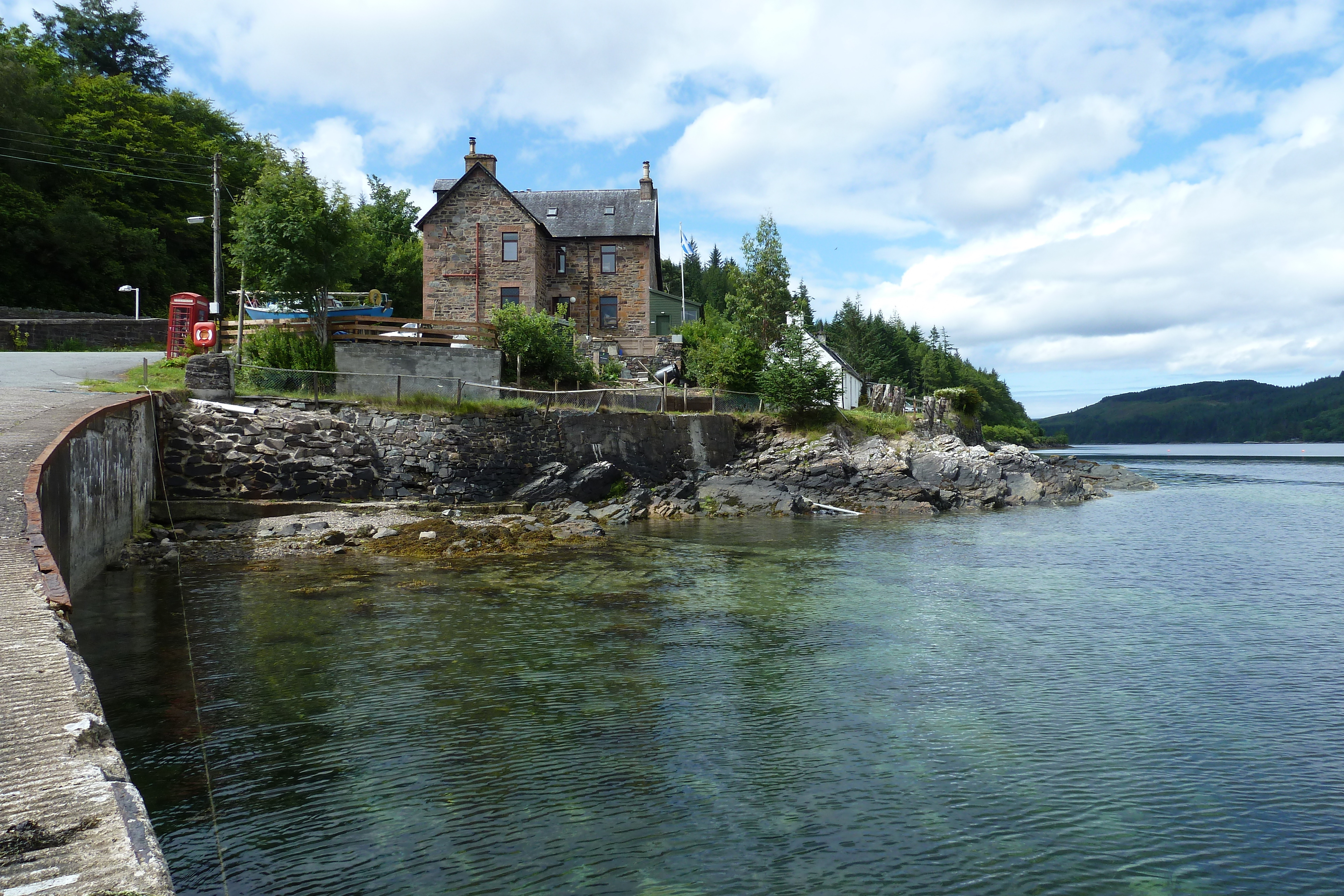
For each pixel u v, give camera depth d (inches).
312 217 1048.8
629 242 1815.9
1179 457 3870.6
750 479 1223.5
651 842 241.1
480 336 1121.4
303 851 233.1
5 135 1867.6
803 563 720.3
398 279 2432.3
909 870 228.7
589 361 1328.7
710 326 2426.2
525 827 248.8
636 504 1085.1
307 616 491.5
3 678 191.9
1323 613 549.6
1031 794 276.7
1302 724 343.0
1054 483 1453.0
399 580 602.5
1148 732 332.5
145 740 304.8
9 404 609.3
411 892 213.9
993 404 5177.2
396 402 962.1
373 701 352.5
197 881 216.8
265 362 973.2
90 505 528.4
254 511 773.9
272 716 333.7
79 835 132.3
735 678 393.4
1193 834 251.3
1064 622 519.8
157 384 827.4
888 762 300.2
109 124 2190.0
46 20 2445.9
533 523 859.4
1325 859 237.3
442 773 284.8
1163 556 799.7
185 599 517.7
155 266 2085.4
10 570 273.3
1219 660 437.1
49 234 1839.3
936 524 1058.7
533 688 373.1
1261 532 991.0
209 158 2357.3
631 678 391.2
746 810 262.1
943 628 498.3
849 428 1485.0
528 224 1669.5
